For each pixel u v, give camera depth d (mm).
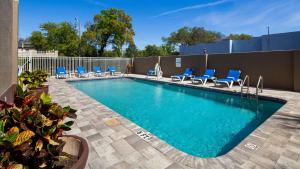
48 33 31531
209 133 5301
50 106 2125
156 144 3553
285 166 2824
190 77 13492
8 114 1898
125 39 29516
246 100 8398
